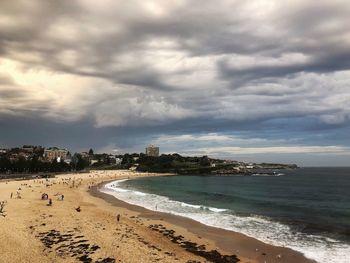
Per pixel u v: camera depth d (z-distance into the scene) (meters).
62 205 60.41
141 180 172.88
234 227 45.12
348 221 50.56
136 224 45.53
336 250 33.94
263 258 31.66
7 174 163.00
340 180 175.75
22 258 27.45
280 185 139.00
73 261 27.61
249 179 190.88
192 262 29.42
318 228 44.69
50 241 33.19
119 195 88.19
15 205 56.38
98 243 33.22
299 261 30.72
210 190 111.69
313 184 145.50
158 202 72.75
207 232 42.00
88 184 124.19
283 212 60.19
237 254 32.88
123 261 28.19
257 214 57.09
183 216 53.56
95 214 51.66
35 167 186.12
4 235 33.62
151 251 31.78
